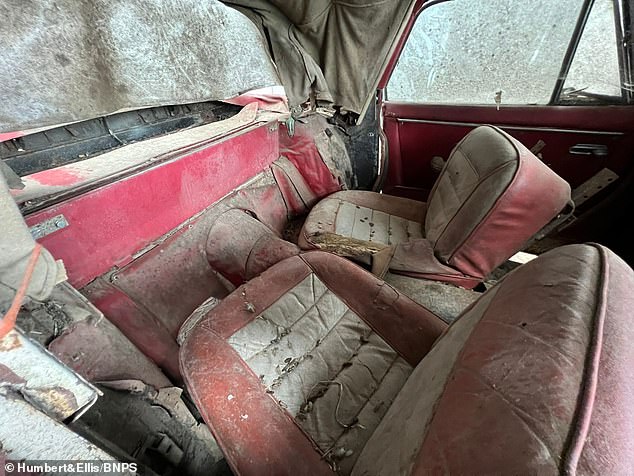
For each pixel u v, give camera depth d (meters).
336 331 0.86
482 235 1.05
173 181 1.01
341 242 1.23
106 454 0.43
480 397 0.38
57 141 0.83
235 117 1.14
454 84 1.60
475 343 0.47
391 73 1.70
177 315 1.05
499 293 0.55
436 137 1.74
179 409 0.81
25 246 0.34
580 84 1.35
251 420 0.65
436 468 0.36
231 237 1.29
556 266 0.49
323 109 1.65
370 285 0.93
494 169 1.05
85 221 0.79
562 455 0.28
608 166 1.38
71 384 0.37
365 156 1.93
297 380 0.75
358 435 0.68
